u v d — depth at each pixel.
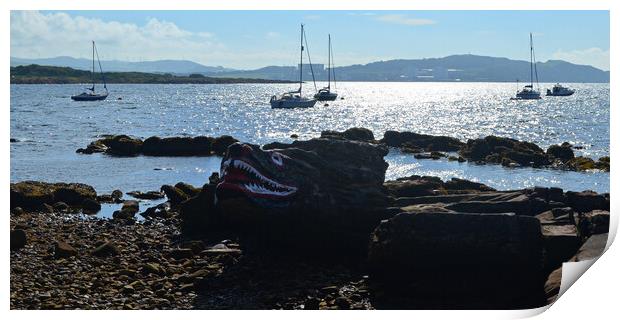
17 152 35.88
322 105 86.56
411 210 13.65
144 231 16.33
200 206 15.57
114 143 36.53
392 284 11.82
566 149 33.53
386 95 136.75
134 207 19.47
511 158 32.78
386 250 11.70
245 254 13.73
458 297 11.52
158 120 59.84
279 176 13.73
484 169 31.14
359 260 13.31
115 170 30.12
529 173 30.03
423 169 31.12
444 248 11.53
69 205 20.22
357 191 14.09
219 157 35.41
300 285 12.12
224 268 13.02
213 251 13.80
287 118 64.75
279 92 138.50
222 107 81.62
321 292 11.78
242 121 60.12
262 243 14.08
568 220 12.80
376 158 14.95
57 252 13.65
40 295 11.39
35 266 12.95
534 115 69.94
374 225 13.66
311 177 13.95
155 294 11.66
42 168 30.48
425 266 11.62
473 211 13.85
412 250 11.59
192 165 32.09
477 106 89.75
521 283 11.51
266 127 54.31
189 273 12.73
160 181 27.03
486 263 11.51
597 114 69.94
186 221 15.66
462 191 16.48
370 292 11.81
